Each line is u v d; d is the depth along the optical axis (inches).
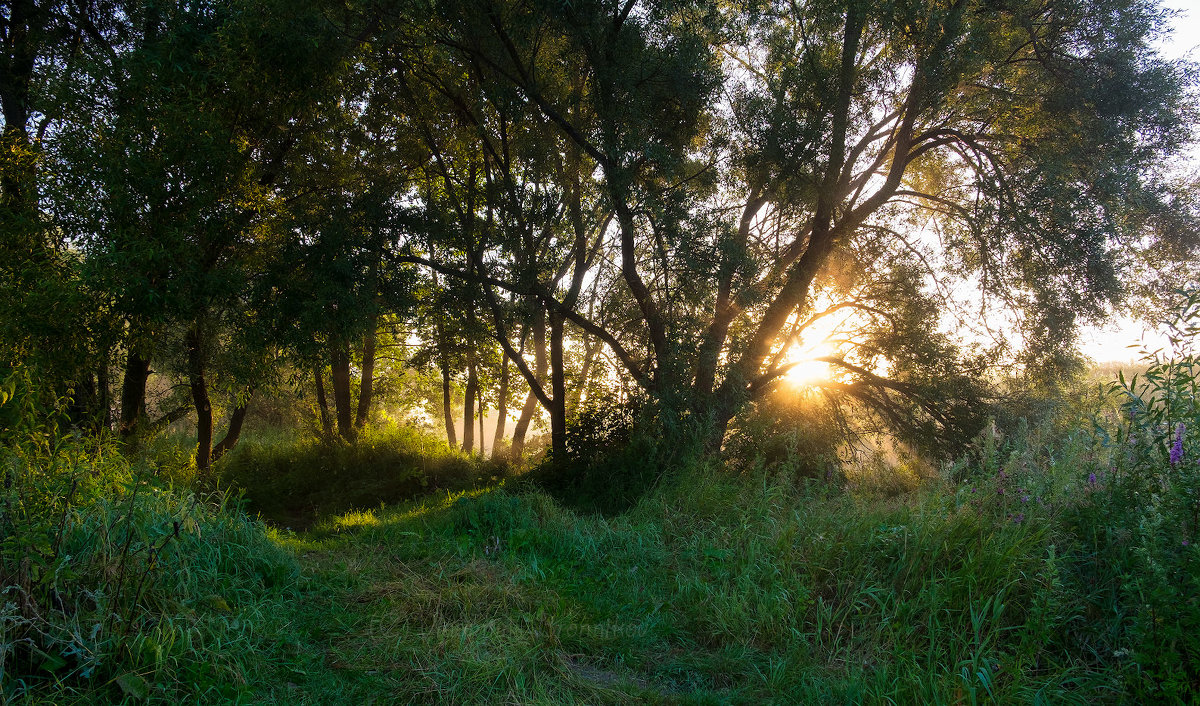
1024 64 448.5
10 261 360.5
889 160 524.1
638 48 413.7
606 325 499.5
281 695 147.1
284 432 857.5
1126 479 177.8
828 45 440.1
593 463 441.4
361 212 442.6
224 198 401.1
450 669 159.9
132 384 465.4
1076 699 143.2
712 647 189.2
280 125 446.0
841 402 498.6
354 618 186.4
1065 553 175.9
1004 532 187.3
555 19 398.0
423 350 660.1
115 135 365.4
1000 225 416.2
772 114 422.9
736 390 419.2
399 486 568.1
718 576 222.2
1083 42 427.8
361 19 425.7
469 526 278.4
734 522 272.8
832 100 423.5
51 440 177.5
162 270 368.5
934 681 152.3
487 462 621.3
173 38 365.7
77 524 158.9
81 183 361.4
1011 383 460.4
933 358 458.9
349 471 593.9
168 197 365.7
